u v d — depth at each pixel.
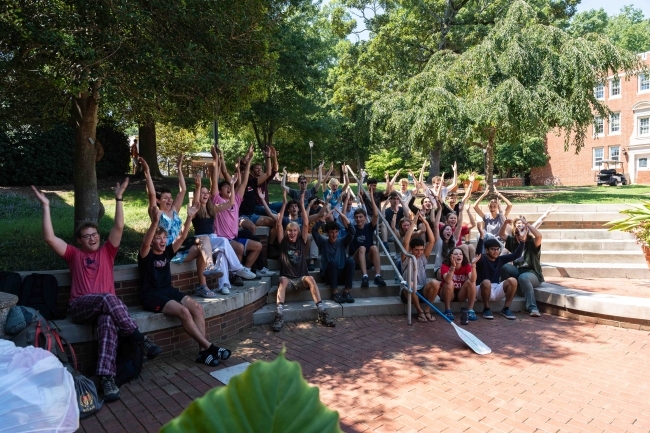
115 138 16.50
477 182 16.30
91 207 7.66
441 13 21.78
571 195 16.89
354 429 3.94
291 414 0.60
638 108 33.81
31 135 13.62
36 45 5.26
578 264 9.13
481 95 15.58
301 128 23.77
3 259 6.80
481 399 4.47
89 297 4.82
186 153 27.83
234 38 6.79
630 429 3.93
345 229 8.67
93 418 4.18
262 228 8.77
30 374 3.06
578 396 4.54
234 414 0.60
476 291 7.06
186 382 4.89
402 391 4.65
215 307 5.96
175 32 6.37
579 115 15.04
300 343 6.05
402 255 7.42
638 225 7.71
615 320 6.63
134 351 4.94
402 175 32.88
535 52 15.38
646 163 33.88
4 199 11.52
